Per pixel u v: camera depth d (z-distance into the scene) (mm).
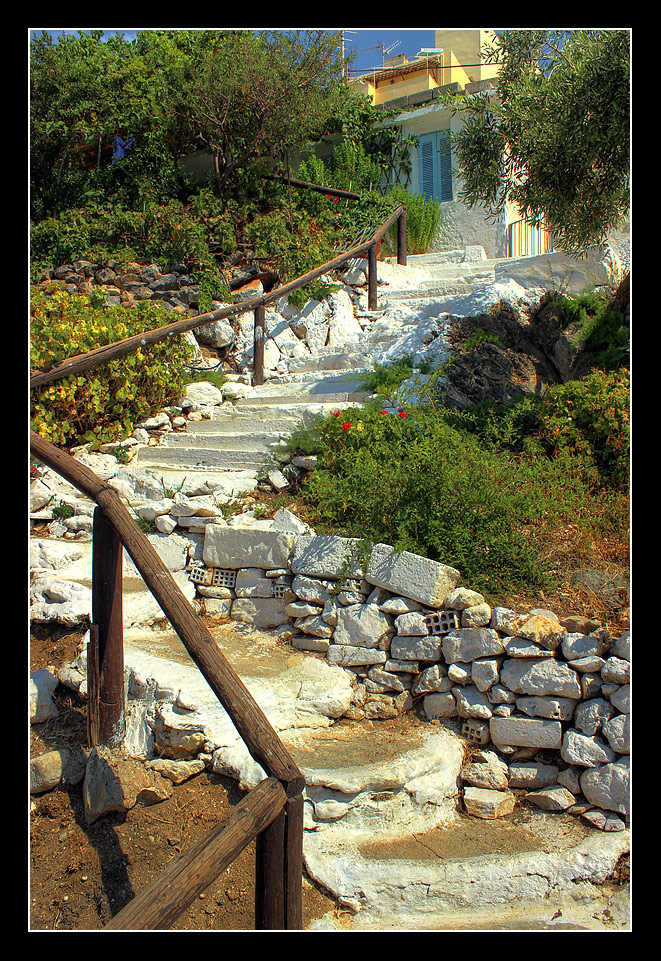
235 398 7816
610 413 4934
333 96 11055
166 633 4531
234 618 4805
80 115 11500
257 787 2129
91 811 3295
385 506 4473
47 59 11414
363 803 3291
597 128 5484
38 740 3654
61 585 4414
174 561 5062
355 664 4152
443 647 3898
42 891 3070
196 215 10086
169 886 1787
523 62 6426
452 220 12133
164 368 7145
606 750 3457
